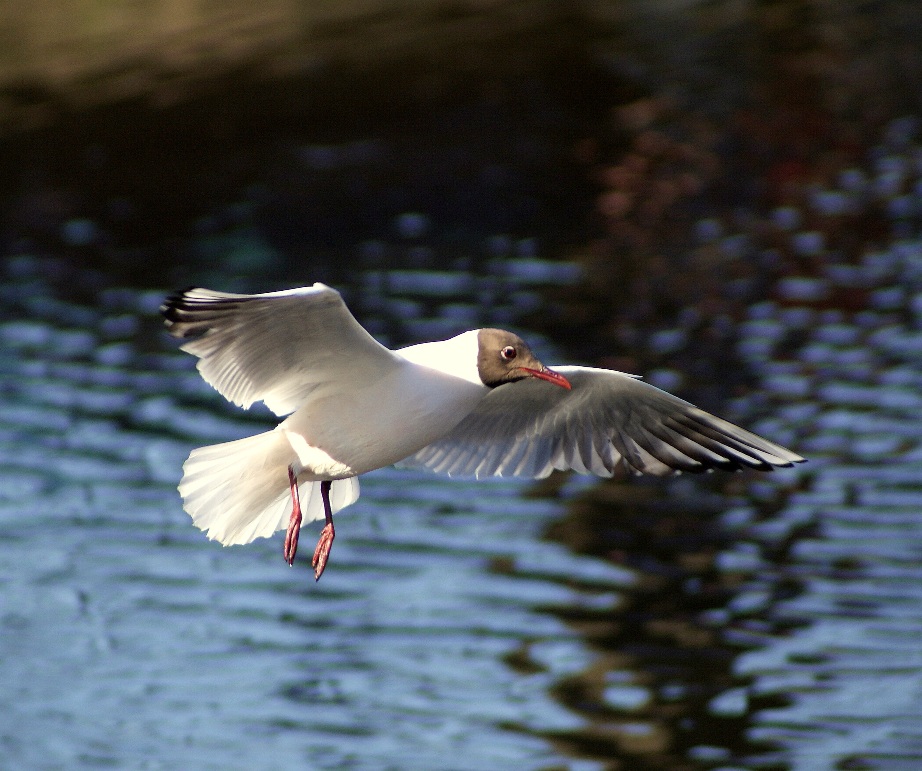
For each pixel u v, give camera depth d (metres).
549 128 24.78
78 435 15.77
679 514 14.16
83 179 23.48
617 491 14.73
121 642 12.33
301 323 7.54
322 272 20.33
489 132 24.81
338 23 29.53
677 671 11.65
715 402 16.00
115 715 11.38
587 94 26.20
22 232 21.97
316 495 8.89
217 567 13.58
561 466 9.72
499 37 29.11
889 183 22.61
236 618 12.68
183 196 22.86
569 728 11.04
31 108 25.72
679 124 25.25
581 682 11.59
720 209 22.16
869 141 24.33
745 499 14.34
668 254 20.58
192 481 8.34
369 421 8.11
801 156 23.53
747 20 30.38
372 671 11.88
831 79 26.84
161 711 11.41
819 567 13.01
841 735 10.75
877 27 29.53
